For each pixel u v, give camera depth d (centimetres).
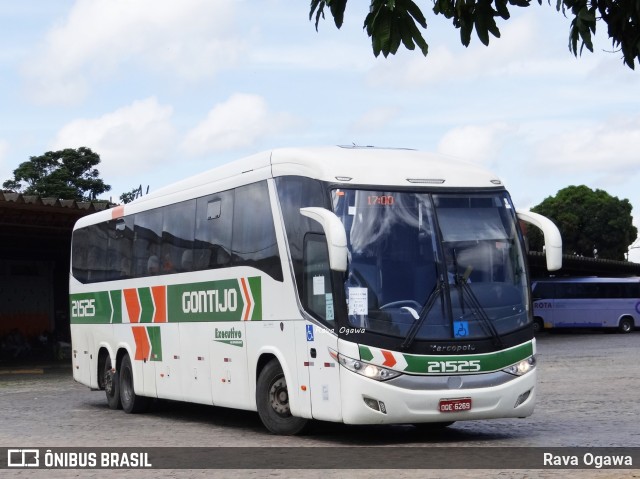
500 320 1172
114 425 1538
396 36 627
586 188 7306
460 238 1182
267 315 1285
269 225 1287
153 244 1670
